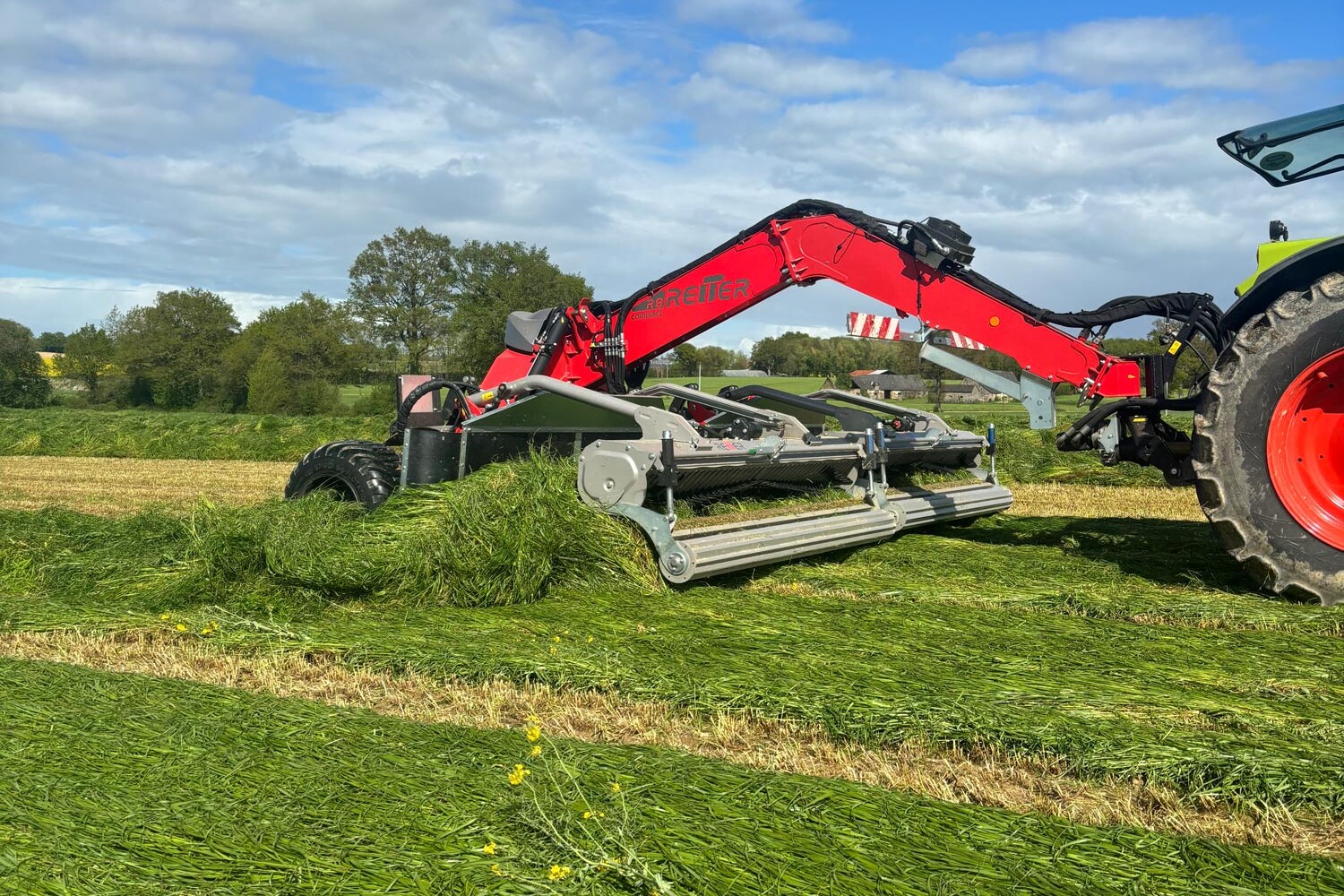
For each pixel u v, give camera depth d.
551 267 53.06
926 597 5.99
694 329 8.15
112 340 64.88
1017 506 11.00
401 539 6.13
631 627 5.24
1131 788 3.27
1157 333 6.68
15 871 2.58
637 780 3.14
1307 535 5.55
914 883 2.53
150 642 5.26
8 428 27.30
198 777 3.21
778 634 5.04
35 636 5.32
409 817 2.89
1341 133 5.77
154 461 21.34
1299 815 3.03
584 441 8.02
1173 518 9.99
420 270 53.41
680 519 6.43
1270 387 5.58
